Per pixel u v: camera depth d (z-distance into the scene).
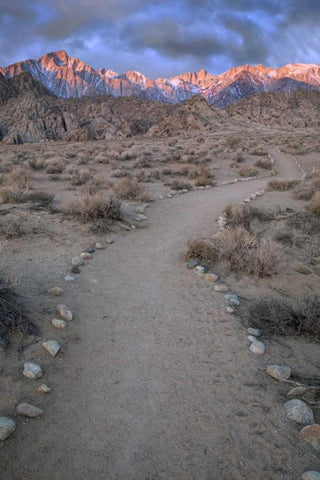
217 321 5.18
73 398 3.51
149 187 18.08
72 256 7.44
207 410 3.43
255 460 2.89
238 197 15.20
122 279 6.54
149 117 145.88
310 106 121.12
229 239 7.73
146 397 3.58
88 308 5.33
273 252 7.27
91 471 2.76
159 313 5.34
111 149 38.25
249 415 3.38
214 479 2.72
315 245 8.80
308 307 5.14
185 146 43.97
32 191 14.26
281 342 4.70
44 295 5.49
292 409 3.38
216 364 4.17
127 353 4.30
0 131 115.31
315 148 38.53
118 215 10.30
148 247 8.42
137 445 3.01
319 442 3.02
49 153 33.38
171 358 4.25
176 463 2.85
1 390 3.42
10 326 4.25
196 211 12.31
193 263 7.25
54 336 4.41
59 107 142.12
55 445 2.96
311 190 14.71
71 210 10.32
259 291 6.33
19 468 2.73
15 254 7.21
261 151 35.59
